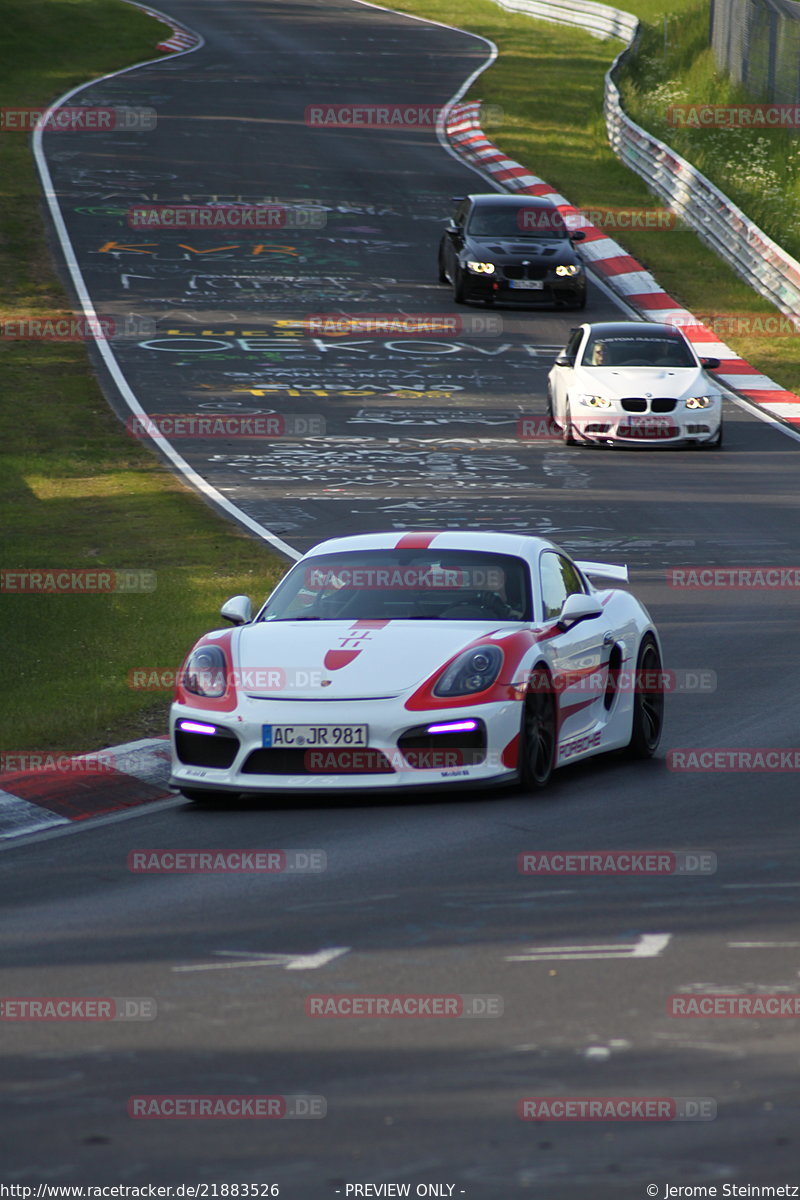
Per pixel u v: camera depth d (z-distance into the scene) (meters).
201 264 126.75
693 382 84.25
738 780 32.38
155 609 50.59
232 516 67.38
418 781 30.45
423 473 77.06
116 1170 15.15
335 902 24.28
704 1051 17.67
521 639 32.25
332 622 33.50
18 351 102.25
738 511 69.19
